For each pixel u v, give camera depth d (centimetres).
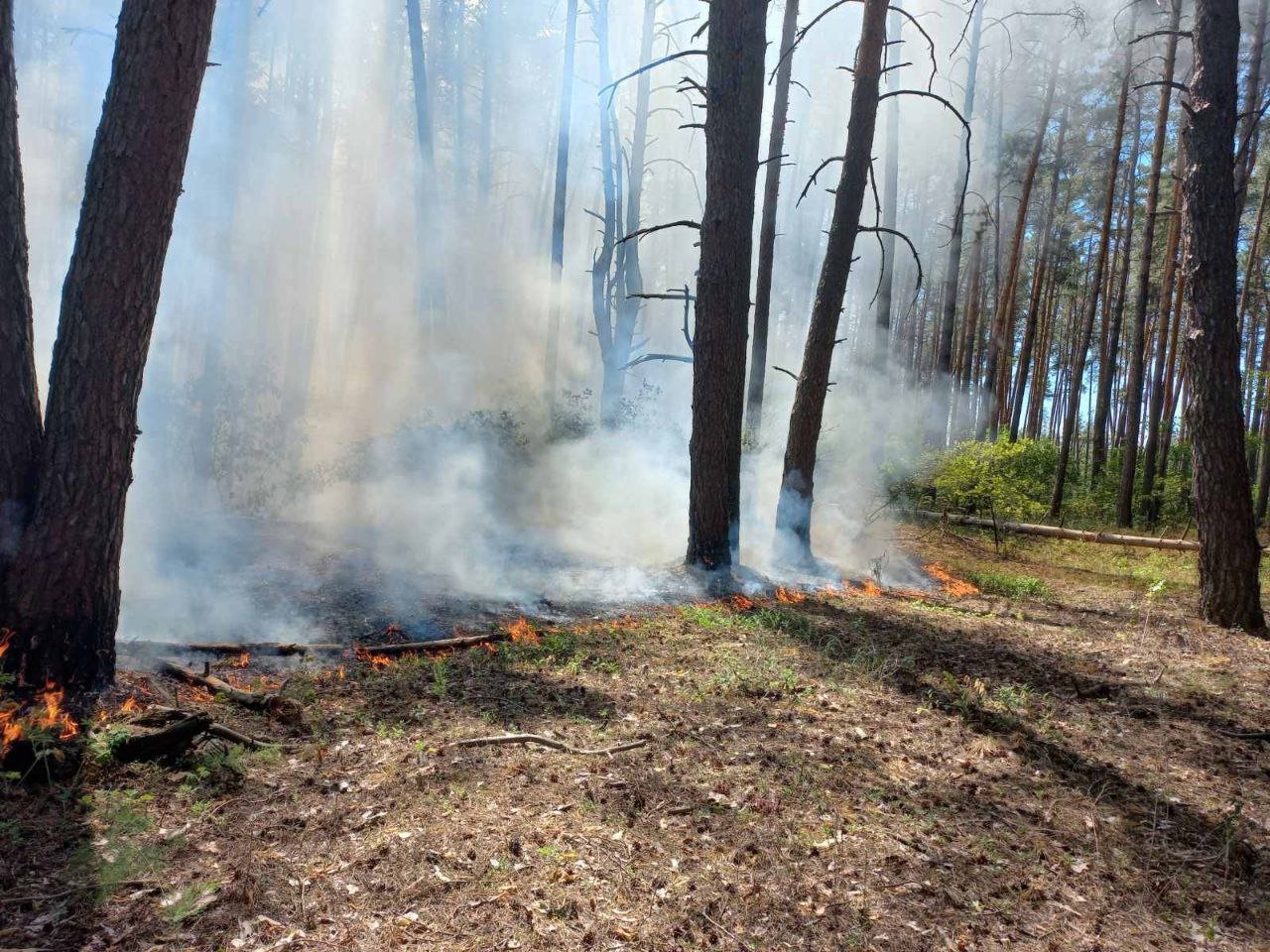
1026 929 290
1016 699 547
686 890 298
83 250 420
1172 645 749
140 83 417
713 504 921
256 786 360
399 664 568
